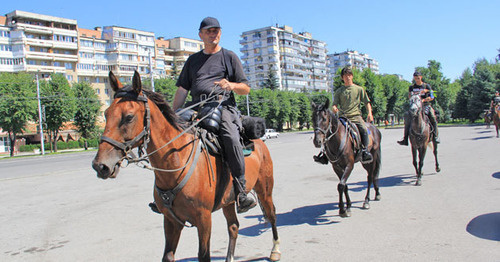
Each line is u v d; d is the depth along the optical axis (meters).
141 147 3.20
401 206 6.98
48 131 51.84
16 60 70.38
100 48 82.62
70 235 6.13
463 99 61.19
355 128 7.01
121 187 11.14
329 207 7.32
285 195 8.77
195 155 3.42
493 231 5.10
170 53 106.44
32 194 10.55
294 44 132.88
